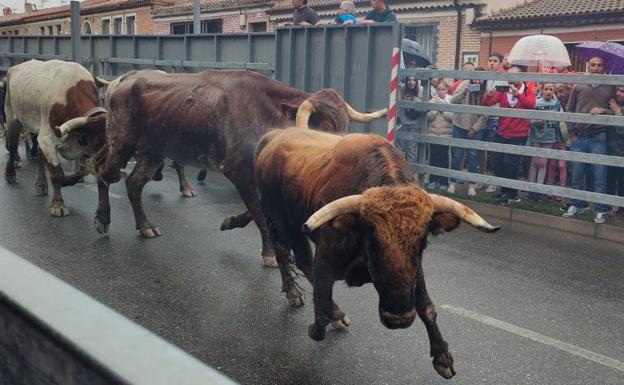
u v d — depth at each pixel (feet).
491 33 64.28
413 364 13.21
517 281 18.90
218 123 20.13
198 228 24.34
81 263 19.60
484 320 15.70
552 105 29.25
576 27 58.59
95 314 2.97
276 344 14.08
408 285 9.66
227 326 15.06
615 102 25.57
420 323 15.38
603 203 24.53
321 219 10.12
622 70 28.50
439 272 19.62
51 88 25.57
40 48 53.01
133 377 2.39
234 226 21.56
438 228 10.44
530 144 28.84
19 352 3.24
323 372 12.77
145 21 113.39
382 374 12.73
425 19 68.59
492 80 27.32
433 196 10.71
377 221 9.80
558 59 32.76
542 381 12.58
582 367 13.25
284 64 33.88
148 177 22.74
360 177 11.75
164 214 26.43
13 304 3.14
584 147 25.96
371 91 30.40
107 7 121.08
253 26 88.33
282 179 14.55
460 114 30.30
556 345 14.33
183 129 20.98
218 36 37.37
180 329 14.83
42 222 24.44
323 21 74.02
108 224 23.04
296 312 16.03
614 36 56.24
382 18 32.24
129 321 2.91
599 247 23.07
